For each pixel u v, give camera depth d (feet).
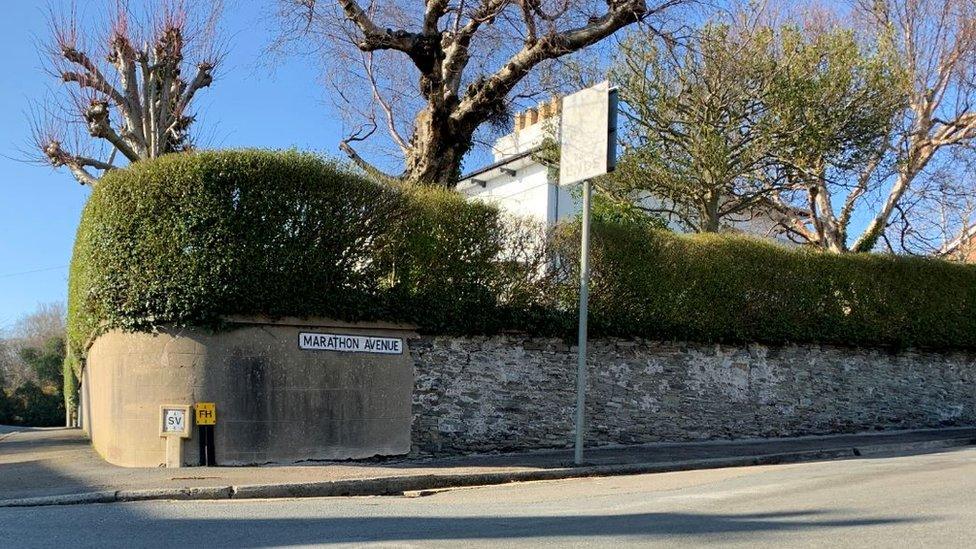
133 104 64.59
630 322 52.85
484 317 48.14
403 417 45.78
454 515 28.40
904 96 70.08
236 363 41.75
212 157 41.65
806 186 74.90
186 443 41.06
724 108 66.18
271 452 42.09
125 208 41.73
